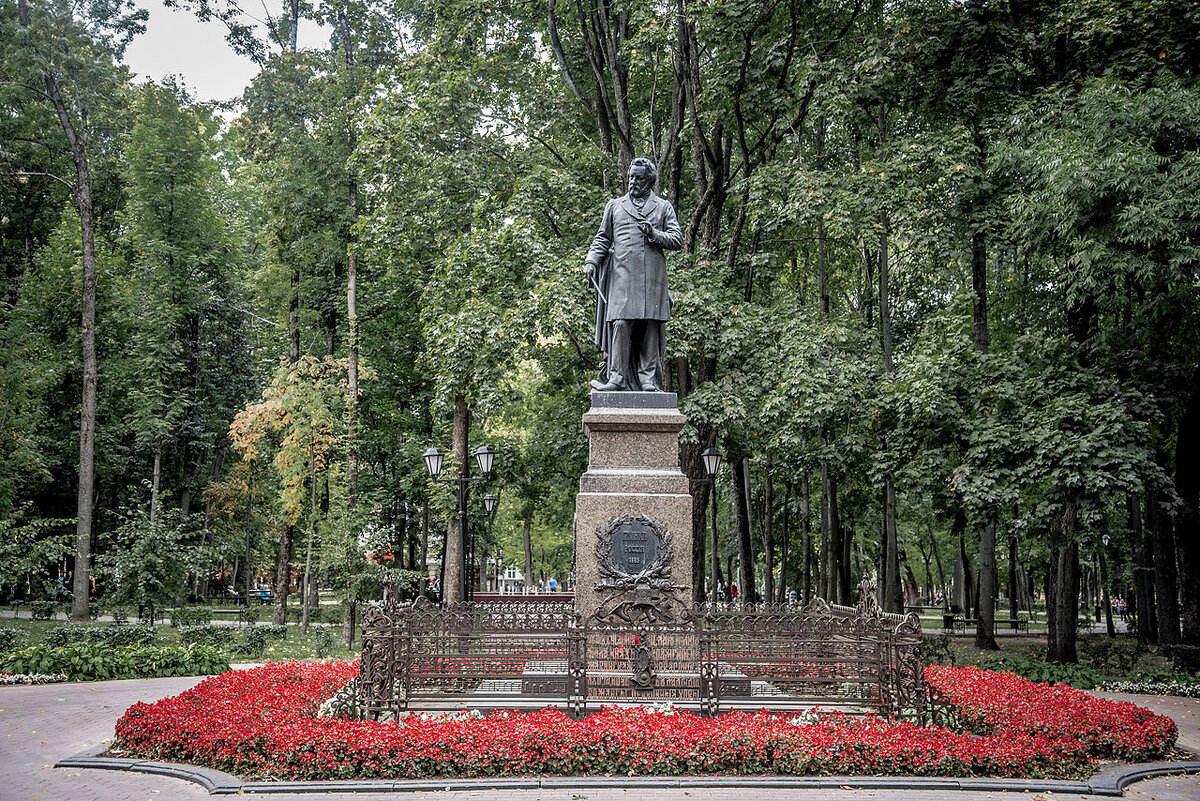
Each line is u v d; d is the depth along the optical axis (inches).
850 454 863.7
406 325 1322.6
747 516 1126.4
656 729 360.8
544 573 2445.9
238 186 1772.9
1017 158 725.9
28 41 1178.6
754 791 330.6
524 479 1225.4
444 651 437.1
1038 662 753.0
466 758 348.2
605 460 481.4
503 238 808.3
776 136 911.7
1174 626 988.6
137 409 1380.4
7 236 1557.6
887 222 873.5
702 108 888.3
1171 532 999.0
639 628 414.0
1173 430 945.5
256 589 2390.5
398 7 1104.2
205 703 428.1
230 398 1653.5
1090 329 829.2
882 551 1232.2
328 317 1402.6
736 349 782.5
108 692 637.3
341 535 994.7
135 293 1370.6
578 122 1005.2
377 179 949.8
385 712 408.8
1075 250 697.6
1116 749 402.0
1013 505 759.1
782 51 870.4
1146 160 644.7
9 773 375.6
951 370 755.4
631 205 516.1
